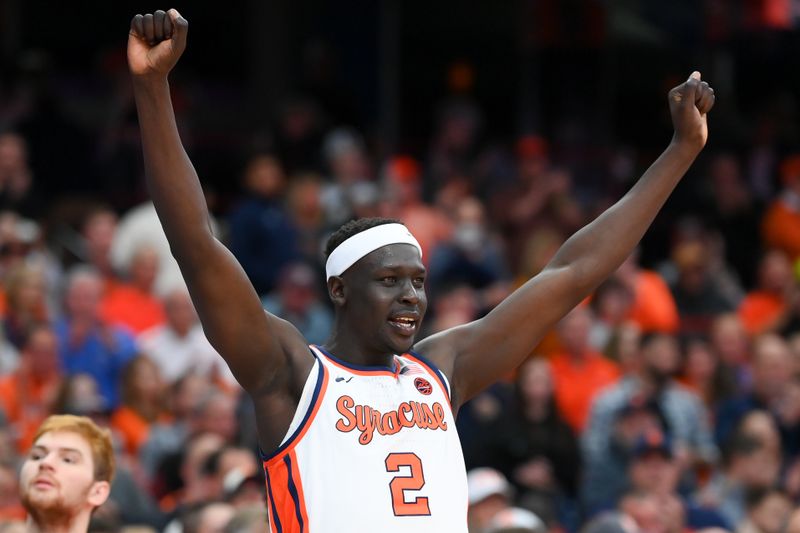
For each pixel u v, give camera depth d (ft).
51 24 161.48
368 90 157.48
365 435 43.34
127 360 101.55
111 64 154.92
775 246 150.30
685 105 49.03
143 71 42.80
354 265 44.60
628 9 162.50
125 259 116.06
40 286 101.60
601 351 116.16
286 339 44.32
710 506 97.91
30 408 94.38
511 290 121.60
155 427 94.94
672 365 107.65
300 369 43.93
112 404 101.60
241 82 163.53
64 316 106.63
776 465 101.55
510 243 138.21
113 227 117.91
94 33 163.53
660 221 153.79
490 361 47.32
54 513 52.60
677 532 92.32
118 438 92.89
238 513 72.23
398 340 44.21
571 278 48.01
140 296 112.06
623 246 48.52
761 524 97.60
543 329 47.85
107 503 76.38
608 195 159.12
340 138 138.00
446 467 44.01
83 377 92.32
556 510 99.35
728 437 104.42
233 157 156.35
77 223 124.67
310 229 125.90
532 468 99.55
